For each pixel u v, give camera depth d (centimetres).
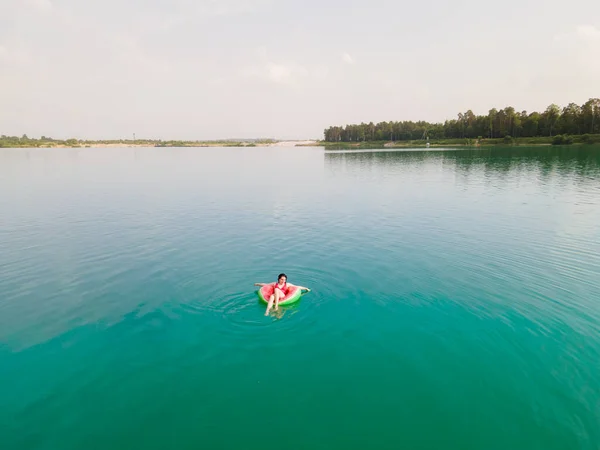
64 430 695
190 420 721
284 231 1952
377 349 934
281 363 886
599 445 658
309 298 1186
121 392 793
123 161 7888
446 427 705
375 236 1836
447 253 1576
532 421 714
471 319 1058
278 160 8125
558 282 1277
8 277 1377
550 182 3547
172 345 952
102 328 1029
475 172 4500
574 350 910
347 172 4972
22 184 3888
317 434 689
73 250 1672
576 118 10056
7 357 907
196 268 1438
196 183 3988
